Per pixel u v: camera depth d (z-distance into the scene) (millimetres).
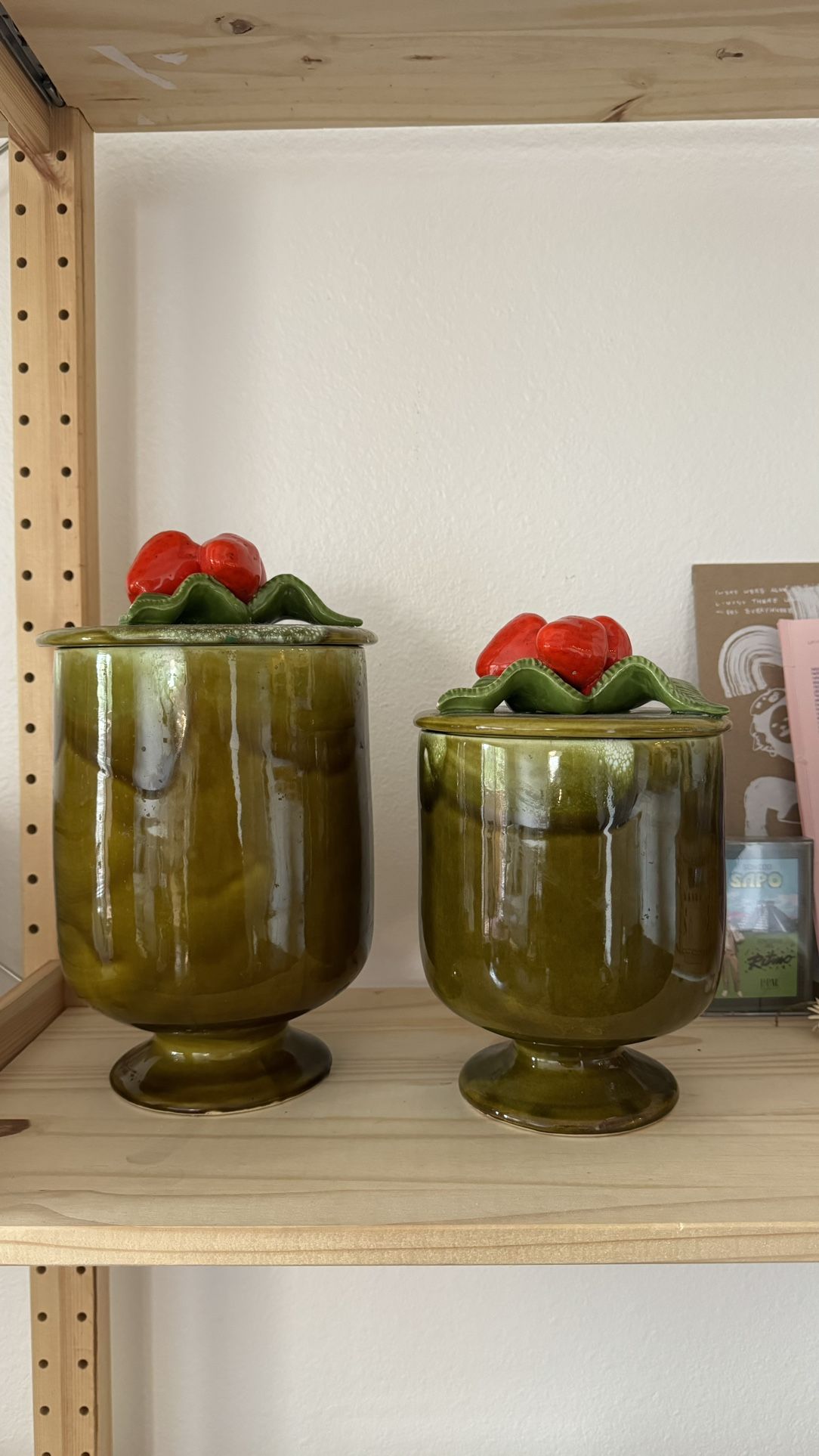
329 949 467
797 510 651
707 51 532
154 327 639
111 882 438
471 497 647
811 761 609
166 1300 688
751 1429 705
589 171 639
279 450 645
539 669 450
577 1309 694
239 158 635
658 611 653
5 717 651
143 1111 473
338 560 649
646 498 649
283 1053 502
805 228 643
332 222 639
